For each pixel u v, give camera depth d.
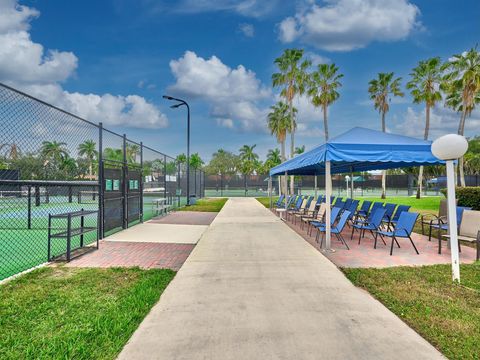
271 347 2.67
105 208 8.30
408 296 3.85
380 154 6.21
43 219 11.89
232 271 5.02
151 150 12.53
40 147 5.62
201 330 2.99
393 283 4.36
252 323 3.13
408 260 5.77
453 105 28.03
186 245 7.24
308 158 7.86
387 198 27.88
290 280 4.54
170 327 3.06
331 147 6.21
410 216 6.49
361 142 6.30
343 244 7.27
